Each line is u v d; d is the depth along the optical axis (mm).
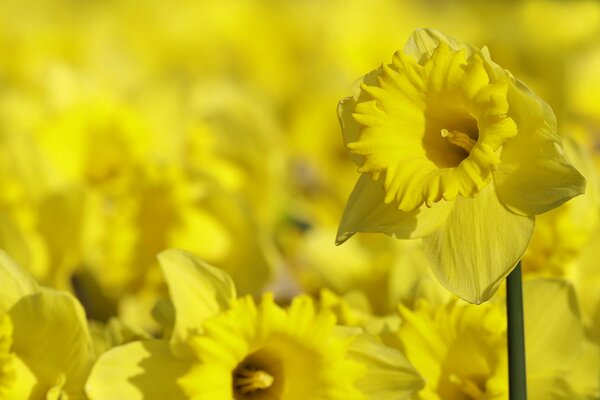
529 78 1245
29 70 1499
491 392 763
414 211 738
